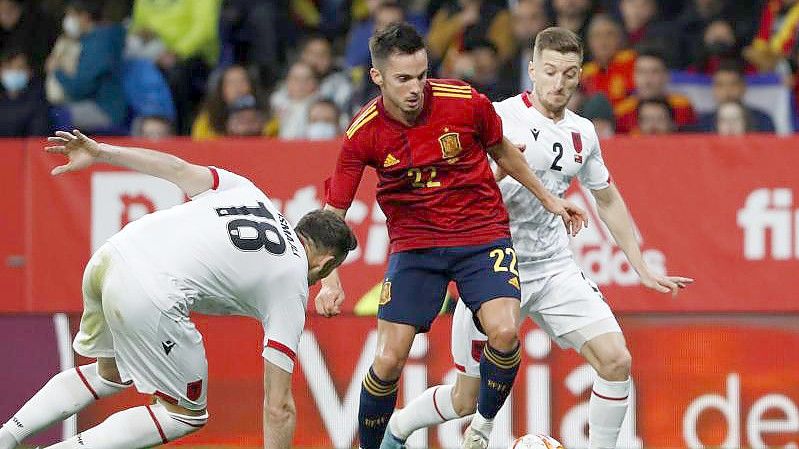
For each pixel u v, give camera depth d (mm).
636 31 39969
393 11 40250
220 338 29328
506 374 21391
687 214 29734
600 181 24156
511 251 21688
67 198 31219
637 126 35750
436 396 24359
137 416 20906
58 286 31281
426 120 20969
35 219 31312
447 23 41688
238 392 29266
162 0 41438
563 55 22656
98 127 39031
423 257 21609
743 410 28703
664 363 28828
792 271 29484
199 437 29250
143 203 31109
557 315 23688
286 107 38312
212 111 37875
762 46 39719
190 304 20438
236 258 20391
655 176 29766
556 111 23281
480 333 23500
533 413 28672
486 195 21562
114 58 39031
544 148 23359
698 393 28766
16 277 31391
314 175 30641
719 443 28688
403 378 28938
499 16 40438
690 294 29734
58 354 29594
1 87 38719
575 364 28594
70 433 28625
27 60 39625
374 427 22094
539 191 21812
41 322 29656
